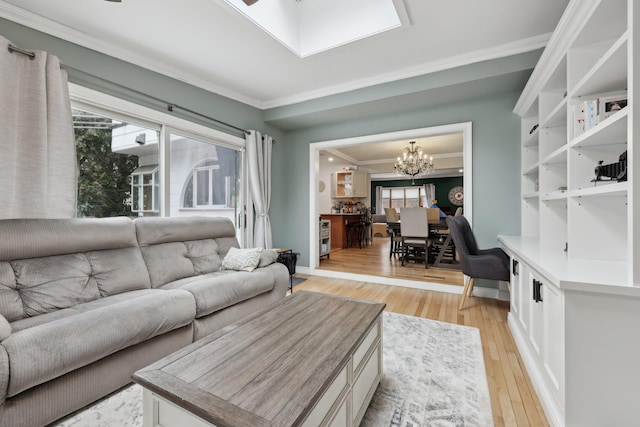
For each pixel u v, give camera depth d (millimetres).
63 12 2084
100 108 2451
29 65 1914
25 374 1092
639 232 1065
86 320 1333
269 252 2777
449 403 1427
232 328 1326
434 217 5344
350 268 4559
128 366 1502
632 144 1086
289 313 1527
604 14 1441
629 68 1107
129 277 1981
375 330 1506
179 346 1765
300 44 2738
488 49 2646
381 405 1414
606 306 1101
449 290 3406
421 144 6324
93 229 1909
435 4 2047
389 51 2686
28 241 1599
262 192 4008
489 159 3215
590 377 1122
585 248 1638
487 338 2162
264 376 934
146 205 2805
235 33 2387
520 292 1976
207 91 3373
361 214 7766
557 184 2324
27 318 1473
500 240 2938
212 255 2676
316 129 4414
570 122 1747
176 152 3082
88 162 2422
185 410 839
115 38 2424
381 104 3443
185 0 1990
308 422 851
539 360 1521
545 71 2146
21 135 1877
